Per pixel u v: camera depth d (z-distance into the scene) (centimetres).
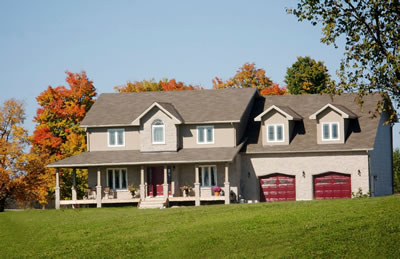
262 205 3888
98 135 5247
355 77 3384
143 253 2988
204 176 4984
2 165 5603
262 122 5069
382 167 5122
